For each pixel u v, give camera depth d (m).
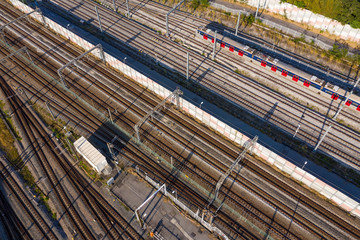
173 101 69.75
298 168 55.28
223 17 93.31
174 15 96.00
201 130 66.19
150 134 65.38
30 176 58.78
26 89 73.94
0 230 51.94
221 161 61.09
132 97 72.69
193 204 55.12
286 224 52.66
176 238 51.00
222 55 82.75
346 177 58.59
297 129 61.69
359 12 75.88
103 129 66.19
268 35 87.44
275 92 73.81
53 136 64.75
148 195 56.12
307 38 83.38
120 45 86.75
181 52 84.31
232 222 52.88
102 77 77.06
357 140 63.97
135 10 98.56
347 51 78.31
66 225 52.69
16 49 84.62
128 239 51.03
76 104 70.81
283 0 86.69
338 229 51.94
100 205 54.94
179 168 60.16
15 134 65.44
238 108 70.62
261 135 65.50
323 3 80.38
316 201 55.16
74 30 91.56
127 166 60.03
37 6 100.25
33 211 54.25
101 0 102.44
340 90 69.06
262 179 58.25
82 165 59.91
